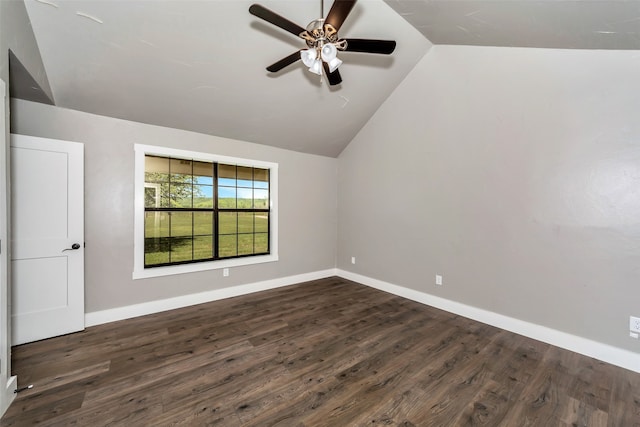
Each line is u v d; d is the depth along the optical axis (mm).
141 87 2564
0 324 1551
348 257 4520
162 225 4059
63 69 2217
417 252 3465
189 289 3283
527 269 2533
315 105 3422
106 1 1899
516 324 2602
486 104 2766
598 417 1563
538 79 2420
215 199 3645
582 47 2129
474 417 1556
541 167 2430
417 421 1521
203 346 2316
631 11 1489
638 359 1992
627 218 2033
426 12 2336
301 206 4312
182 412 1570
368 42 1871
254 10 1583
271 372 1957
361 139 4203
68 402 1641
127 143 2863
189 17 2127
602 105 2109
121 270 2846
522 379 1901
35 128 2422
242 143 3693
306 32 1785
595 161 2154
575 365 2072
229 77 2715
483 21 2168
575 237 2264
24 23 1797
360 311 3125
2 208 1565
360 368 2014
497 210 2723
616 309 2086
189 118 3070
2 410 1543
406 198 3586
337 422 1508
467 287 2973
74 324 2535
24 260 2311
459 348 2314
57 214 2439
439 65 3092
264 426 1474
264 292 3814
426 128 3316
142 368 1994
